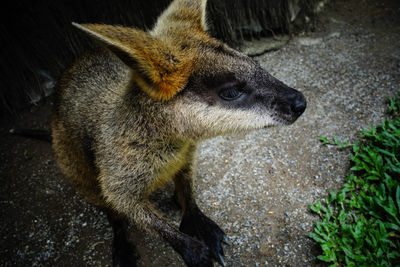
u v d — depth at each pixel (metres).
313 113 0.53
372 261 0.34
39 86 0.63
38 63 0.62
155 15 0.63
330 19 0.70
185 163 0.39
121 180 0.33
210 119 0.31
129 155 0.32
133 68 0.27
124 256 0.40
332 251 0.36
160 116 0.31
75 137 0.38
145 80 0.29
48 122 0.60
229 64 0.30
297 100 0.32
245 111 0.31
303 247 0.38
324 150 0.48
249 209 0.43
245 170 0.47
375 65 0.58
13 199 0.49
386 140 0.44
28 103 0.63
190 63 0.30
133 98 0.32
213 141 0.52
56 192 0.50
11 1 0.55
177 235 0.33
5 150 0.56
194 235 0.41
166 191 0.48
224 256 0.39
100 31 0.26
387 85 0.55
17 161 0.55
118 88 0.35
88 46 0.64
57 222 0.46
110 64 0.38
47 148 0.56
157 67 0.28
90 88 0.38
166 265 0.39
